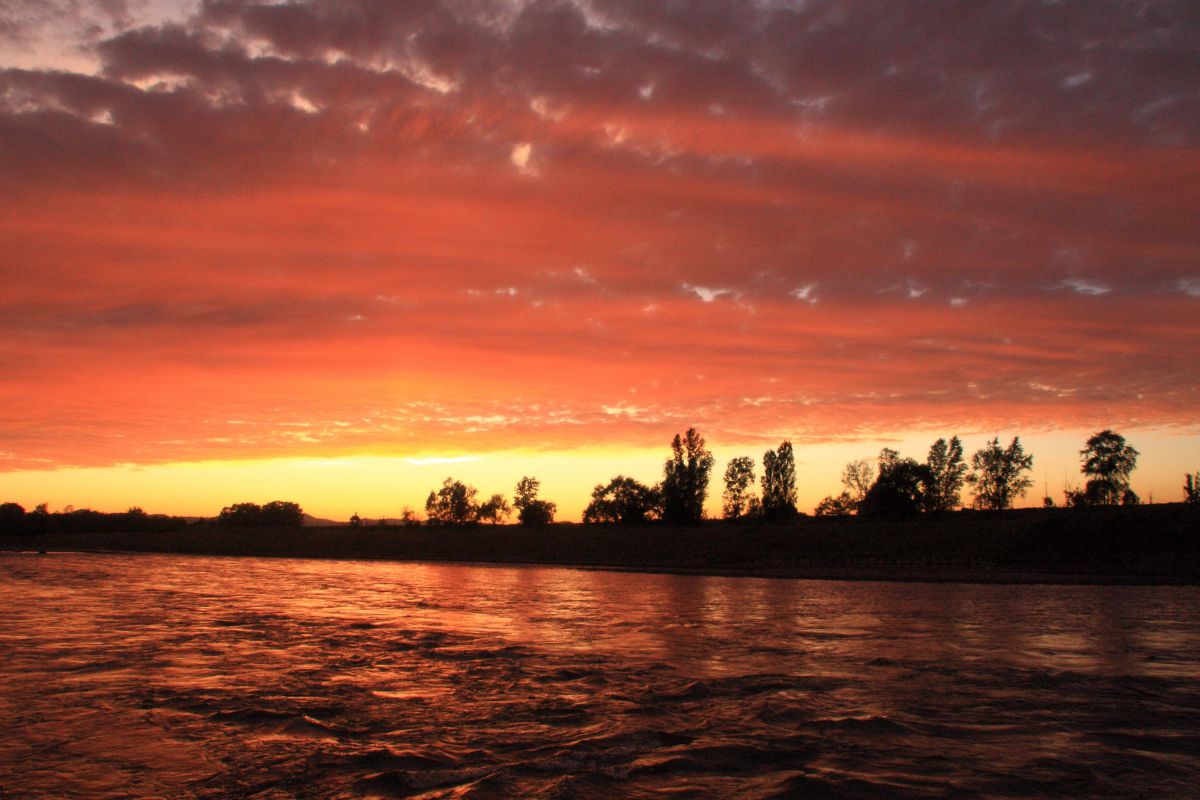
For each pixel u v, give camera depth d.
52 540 117.25
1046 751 9.64
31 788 8.33
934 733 10.52
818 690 13.43
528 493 134.88
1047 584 41.94
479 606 29.98
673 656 17.34
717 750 9.66
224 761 9.28
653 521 116.62
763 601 32.16
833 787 8.25
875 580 46.03
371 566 67.00
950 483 91.69
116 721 11.25
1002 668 15.67
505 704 12.34
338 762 9.22
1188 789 8.22
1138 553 50.12
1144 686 13.84
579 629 22.48
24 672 15.21
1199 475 77.81
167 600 32.22
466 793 8.08
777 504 99.19
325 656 17.36
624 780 8.50
